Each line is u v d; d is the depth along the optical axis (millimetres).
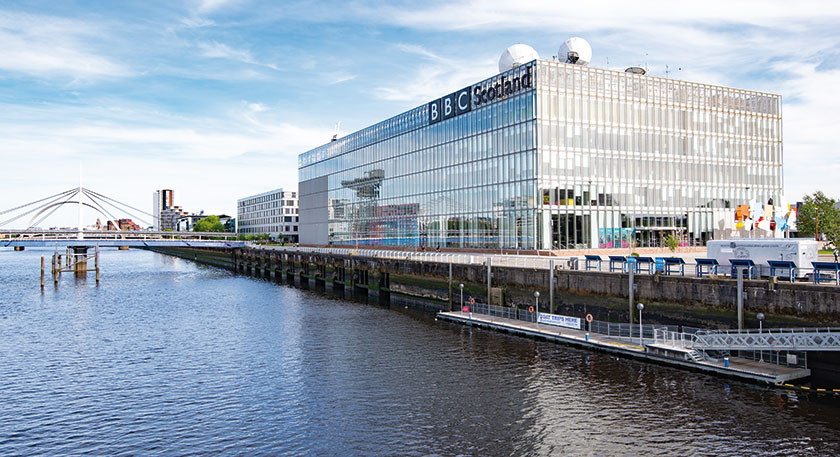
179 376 41406
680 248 90875
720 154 100062
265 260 146000
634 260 49469
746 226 90562
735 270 43156
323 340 52969
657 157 93750
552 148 85000
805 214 94438
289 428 30922
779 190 106562
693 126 97625
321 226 163125
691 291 43969
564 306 55562
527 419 31359
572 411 32281
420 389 37125
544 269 57562
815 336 34031
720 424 29734
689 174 96750
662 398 33688
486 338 51906
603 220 88625
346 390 37344
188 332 58188
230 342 52812
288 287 107125
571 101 86938
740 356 40094
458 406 33719
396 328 58500
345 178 148125
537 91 84500
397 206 122625
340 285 107250
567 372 39594
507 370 40688
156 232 158750
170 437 29953
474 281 68000
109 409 34406
